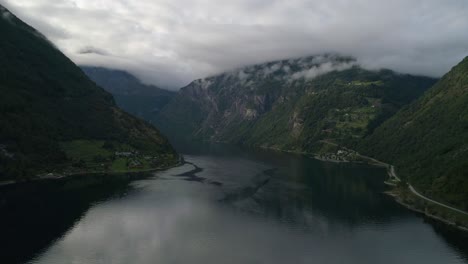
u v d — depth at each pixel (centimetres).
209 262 11706
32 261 11381
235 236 13950
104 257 11844
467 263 12100
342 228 15100
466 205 16362
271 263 11800
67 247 12475
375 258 12388
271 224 15412
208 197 19675
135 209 16975
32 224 14450
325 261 12088
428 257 12500
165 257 11969
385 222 15925
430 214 16750
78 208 16775
